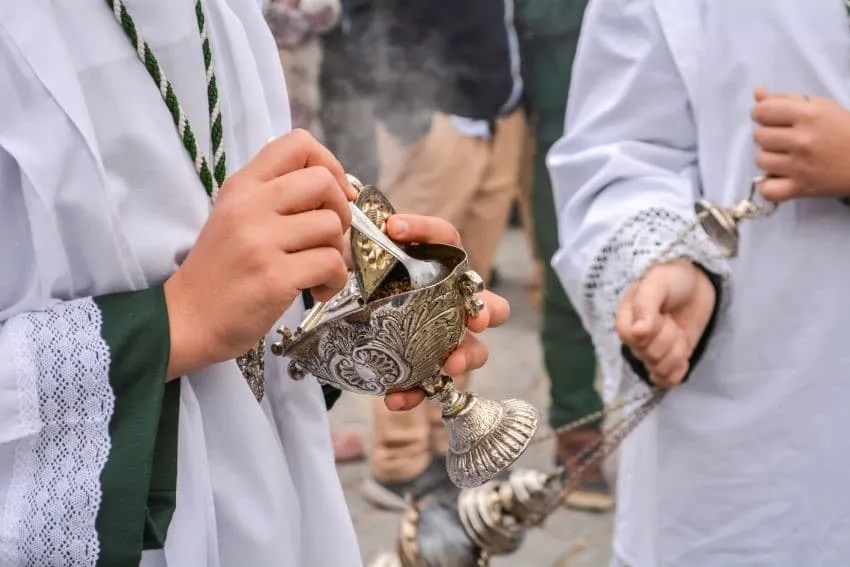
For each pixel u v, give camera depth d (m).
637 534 1.65
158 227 0.90
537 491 1.50
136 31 0.88
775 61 1.51
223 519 0.95
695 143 1.61
